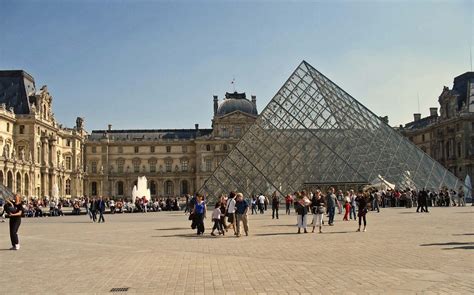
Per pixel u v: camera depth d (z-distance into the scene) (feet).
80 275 74.64
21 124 521.24
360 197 138.10
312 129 273.75
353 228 147.33
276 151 268.00
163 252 99.66
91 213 244.83
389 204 272.92
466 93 545.85
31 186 506.48
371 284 64.54
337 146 269.03
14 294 62.34
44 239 132.67
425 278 67.67
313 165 263.08
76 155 651.66
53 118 592.19
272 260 86.74
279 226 161.27
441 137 571.69
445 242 106.83
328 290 61.67
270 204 293.23
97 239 129.70
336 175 260.42
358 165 265.13
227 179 263.70
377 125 288.92
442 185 285.84
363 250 96.73
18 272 78.28
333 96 291.17
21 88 542.57
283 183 260.01
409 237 117.91
